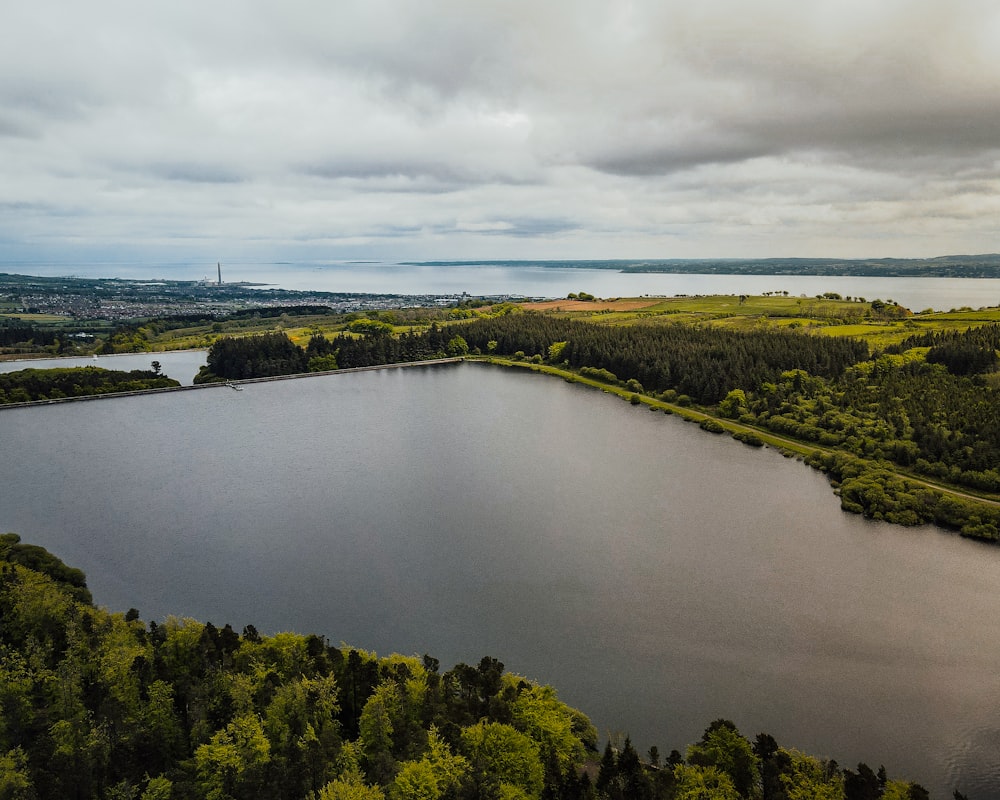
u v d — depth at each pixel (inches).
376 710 3147.1
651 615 4837.6
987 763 3511.3
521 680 3688.5
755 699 3969.0
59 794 2711.6
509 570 5521.7
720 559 5689.0
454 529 6358.3
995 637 4581.7
